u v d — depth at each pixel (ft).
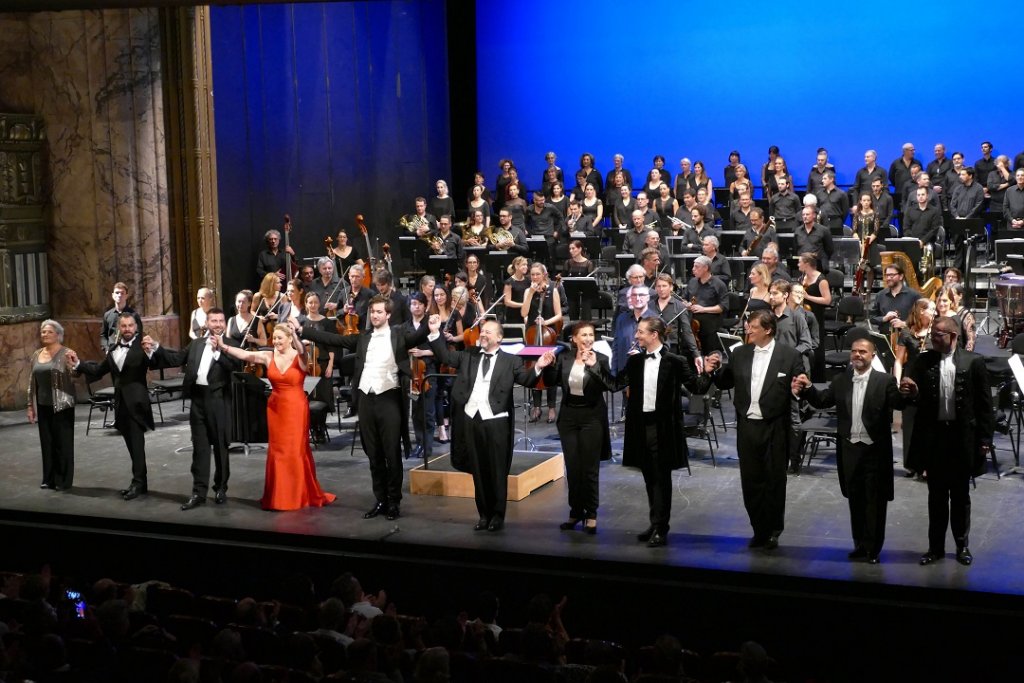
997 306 57.31
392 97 73.36
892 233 60.70
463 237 63.52
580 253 54.39
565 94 76.38
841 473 29.96
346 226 70.33
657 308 42.45
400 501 34.96
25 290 52.54
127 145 52.70
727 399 49.52
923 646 27.71
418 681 21.31
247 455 42.47
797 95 71.10
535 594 30.73
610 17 74.79
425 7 75.61
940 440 29.19
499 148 78.13
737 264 54.90
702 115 73.51
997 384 39.99
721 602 29.17
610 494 36.55
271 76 65.26
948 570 29.01
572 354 44.96
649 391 31.30
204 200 54.60
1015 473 37.17
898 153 69.26
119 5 44.39
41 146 53.11
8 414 51.19
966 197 62.49
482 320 43.68
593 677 21.31
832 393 30.01
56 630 24.75
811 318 40.16
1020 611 27.12
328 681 21.93
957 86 67.51
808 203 55.83
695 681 22.45
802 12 70.33
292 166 66.64
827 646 28.53
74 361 38.04
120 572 34.91
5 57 53.06
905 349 37.50
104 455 43.01
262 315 45.47
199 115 54.08
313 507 35.99
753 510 30.86
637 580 29.89
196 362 36.17
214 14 61.46
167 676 21.07
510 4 76.69
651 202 68.59
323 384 42.42
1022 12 65.57
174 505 36.52
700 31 72.84
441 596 31.68
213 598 27.68
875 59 69.10
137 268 53.47
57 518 35.83
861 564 29.66
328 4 68.74
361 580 32.35
